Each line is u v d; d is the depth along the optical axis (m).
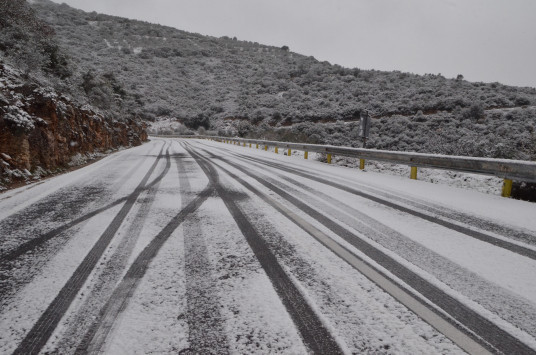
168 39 146.62
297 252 3.37
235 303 2.35
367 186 7.58
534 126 28.75
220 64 113.56
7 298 2.44
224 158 15.18
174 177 8.77
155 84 86.75
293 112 48.53
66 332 2.01
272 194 6.47
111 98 28.39
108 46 112.81
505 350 1.86
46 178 8.70
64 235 3.89
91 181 8.02
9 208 5.23
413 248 3.53
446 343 1.92
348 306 2.32
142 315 2.19
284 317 2.17
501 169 6.59
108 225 4.29
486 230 4.23
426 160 8.61
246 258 3.20
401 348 1.86
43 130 9.98
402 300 2.41
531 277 2.85
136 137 32.91
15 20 14.41
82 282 2.68
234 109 69.12
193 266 3.00
